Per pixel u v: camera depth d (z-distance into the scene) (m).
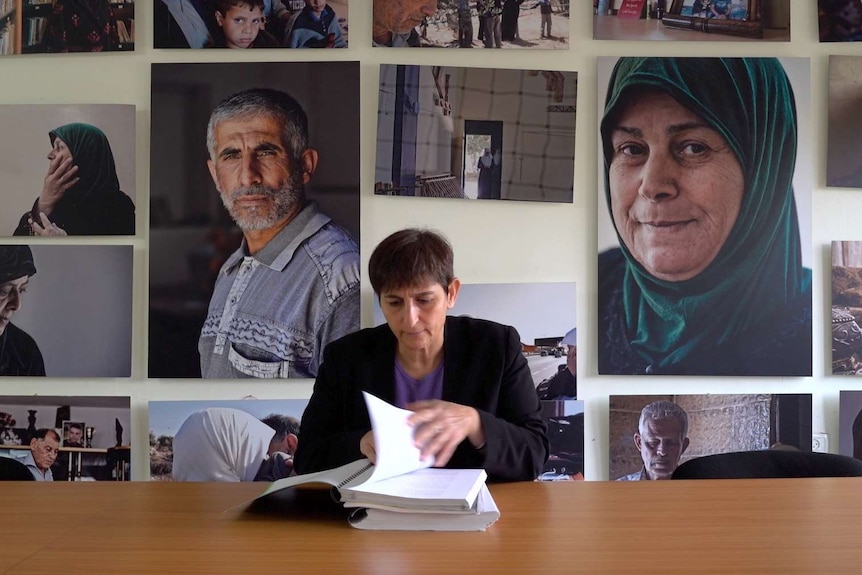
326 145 2.49
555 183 2.48
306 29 2.50
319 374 1.67
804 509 1.20
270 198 2.49
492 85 2.48
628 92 2.48
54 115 2.54
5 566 0.93
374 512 1.09
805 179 2.47
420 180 2.47
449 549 0.99
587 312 2.50
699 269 2.46
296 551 0.98
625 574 0.88
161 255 2.50
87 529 1.11
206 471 2.47
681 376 2.48
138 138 2.55
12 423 2.51
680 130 2.47
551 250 2.50
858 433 2.46
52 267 2.53
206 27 2.50
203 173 2.50
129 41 2.53
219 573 0.89
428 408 1.33
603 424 2.49
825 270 2.49
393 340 1.66
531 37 2.48
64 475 2.49
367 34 2.51
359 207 2.49
